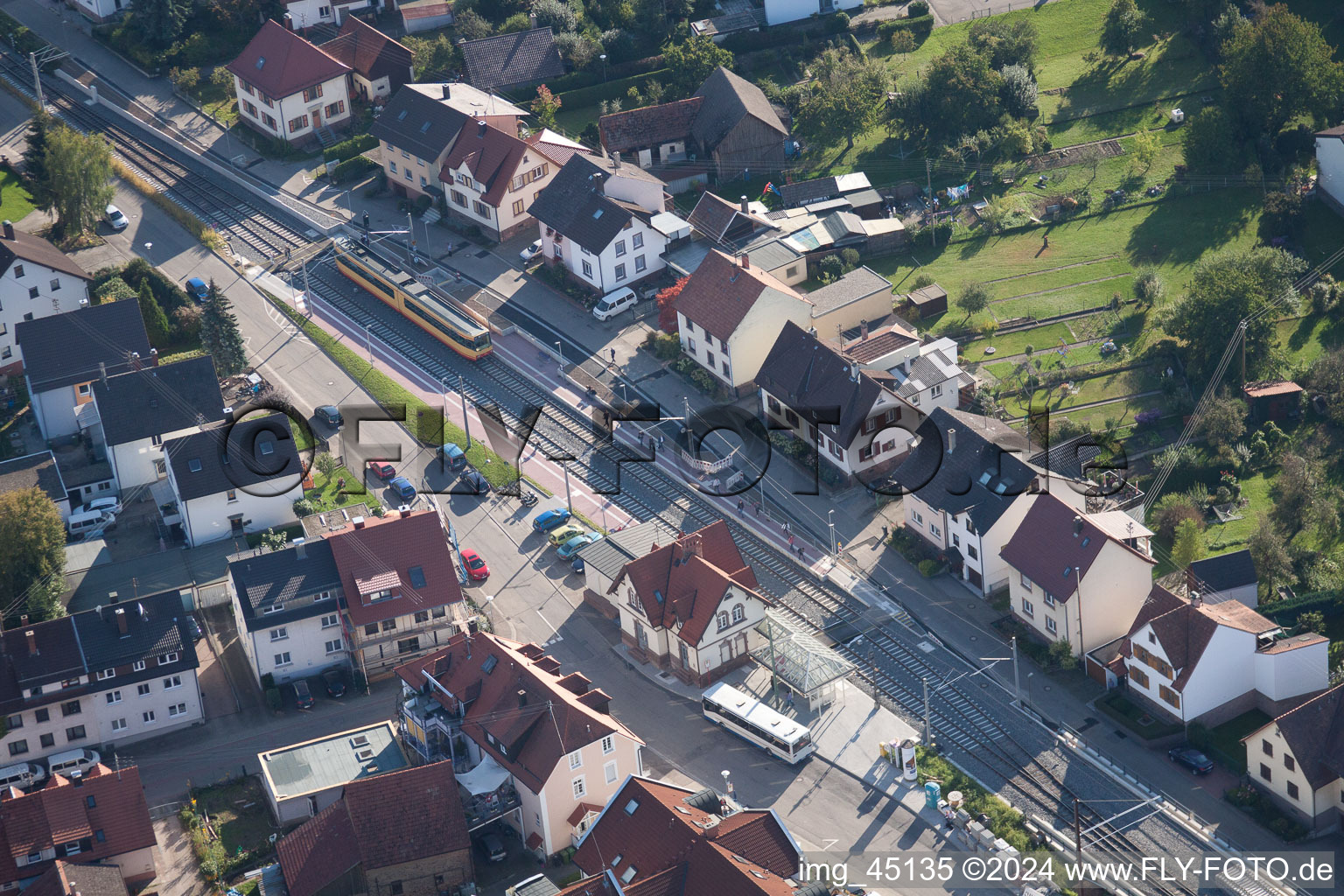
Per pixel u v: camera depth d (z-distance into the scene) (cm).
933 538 15400
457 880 12131
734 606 13950
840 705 13800
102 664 13412
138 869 12250
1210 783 13038
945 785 12850
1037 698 13912
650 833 11388
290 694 14100
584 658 14438
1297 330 17912
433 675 13250
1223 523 15725
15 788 12900
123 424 16188
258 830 12644
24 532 14412
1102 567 13888
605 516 16012
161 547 15775
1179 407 16850
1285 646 13525
